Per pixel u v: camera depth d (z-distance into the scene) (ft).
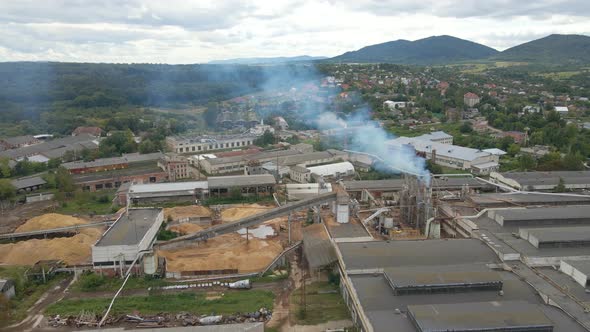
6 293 247.91
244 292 262.26
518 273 240.94
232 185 462.60
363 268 245.04
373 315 195.83
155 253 287.28
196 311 239.30
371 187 440.04
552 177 462.60
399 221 365.81
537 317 185.78
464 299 212.23
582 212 324.80
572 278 233.96
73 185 474.90
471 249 269.85
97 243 286.46
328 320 230.27
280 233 359.46
